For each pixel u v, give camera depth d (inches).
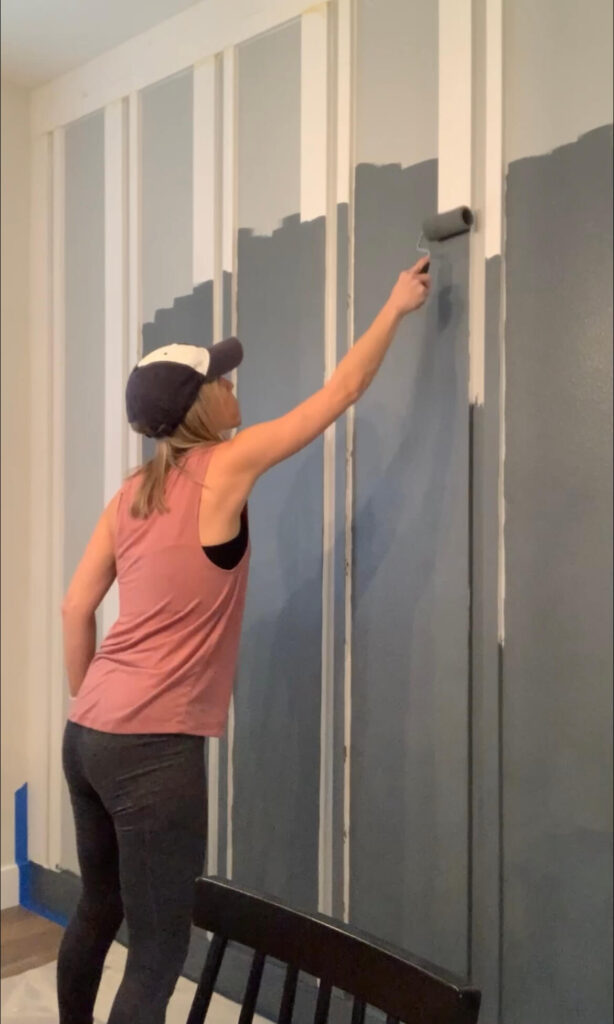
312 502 81.7
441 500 72.2
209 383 67.2
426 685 73.0
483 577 69.6
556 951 65.1
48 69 108.3
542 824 66.0
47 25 98.6
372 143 77.8
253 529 86.7
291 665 83.4
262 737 85.7
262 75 87.0
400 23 75.8
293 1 84.0
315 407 63.9
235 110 89.4
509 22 68.1
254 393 87.2
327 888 80.0
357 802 77.9
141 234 99.6
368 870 77.0
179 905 62.0
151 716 61.7
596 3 63.3
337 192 80.4
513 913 67.4
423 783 73.2
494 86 68.6
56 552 109.7
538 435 66.4
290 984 43.7
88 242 106.1
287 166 84.7
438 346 72.6
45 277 111.3
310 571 81.9
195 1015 45.6
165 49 96.7
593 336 63.5
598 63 63.2
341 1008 76.0
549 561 65.7
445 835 71.5
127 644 64.3
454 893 70.8
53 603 110.3
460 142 71.0
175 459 65.5
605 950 62.6
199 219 92.8
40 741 110.9
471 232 70.4
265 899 45.0
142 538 64.8
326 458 80.7
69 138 108.7
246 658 87.3
